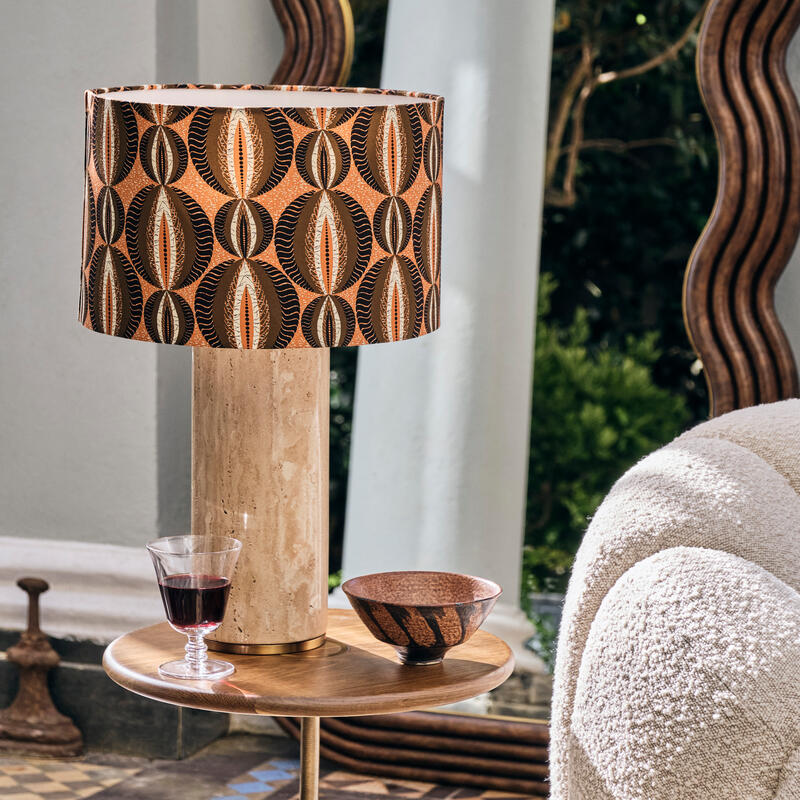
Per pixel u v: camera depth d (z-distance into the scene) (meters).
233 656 1.62
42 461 2.77
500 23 2.57
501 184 2.60
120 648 1.64
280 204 1.39
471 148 2.59
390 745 2.61
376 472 2.69
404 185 1.46
